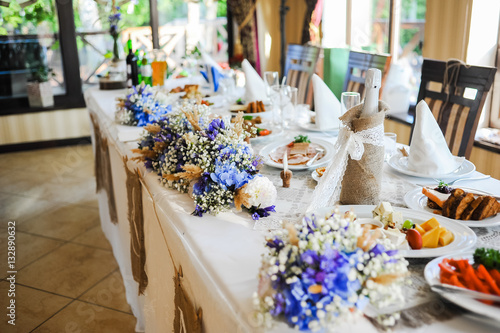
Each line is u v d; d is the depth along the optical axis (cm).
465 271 81
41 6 433
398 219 104
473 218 108
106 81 304
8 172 401
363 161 117
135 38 467
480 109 183
